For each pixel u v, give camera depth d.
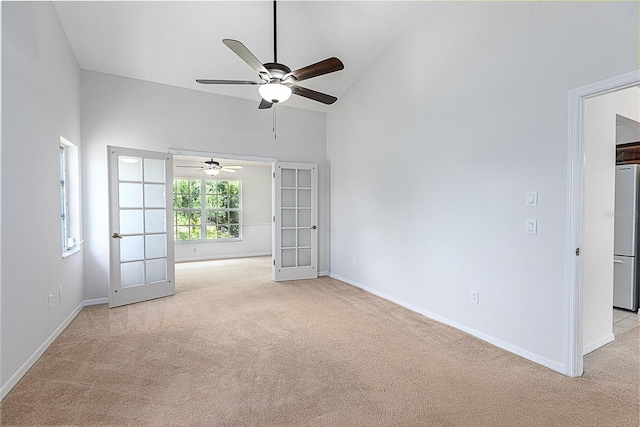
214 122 4.68
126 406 1.92
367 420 1.81
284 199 5.29
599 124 2.66
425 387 2.13
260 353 2.62
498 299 2.75
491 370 2.35
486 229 2.84
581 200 2.23
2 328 2.01
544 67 2.39
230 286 4.85
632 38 1.94
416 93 3.61
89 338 2.91
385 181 4.15
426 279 3.52
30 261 2.40
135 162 4.04
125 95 4.11
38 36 2.59
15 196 2.19
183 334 3.01
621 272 3.72
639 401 1.98
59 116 3.08
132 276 4.02
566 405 1.94
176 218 7.42
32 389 2.10
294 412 1.87
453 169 3.16
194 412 1.87
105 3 3.06
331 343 2.82
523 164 2.54
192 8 3.21
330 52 4.01
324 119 5.58
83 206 3.87
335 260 5.43
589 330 2.65
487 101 2.81
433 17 3.36
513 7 2.60
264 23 3.46
